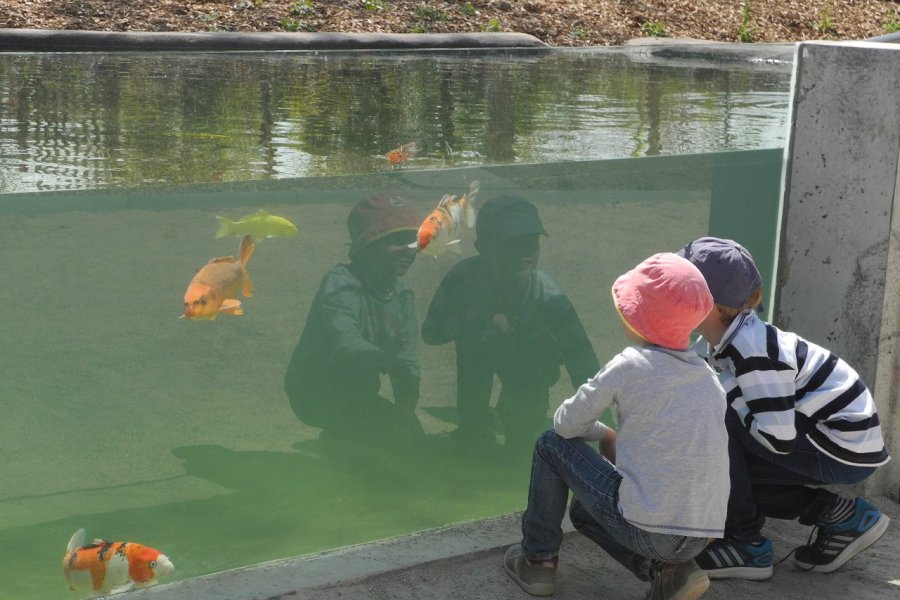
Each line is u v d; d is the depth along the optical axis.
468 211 3.19
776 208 3.64
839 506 3.04
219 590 2.82
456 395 3.35
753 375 2.81
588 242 3.40
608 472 2.68
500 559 3.10
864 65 3.24
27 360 2.75
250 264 2.93
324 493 3.21
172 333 2.89
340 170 4.48
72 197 2.67
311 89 6.56
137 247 2.78
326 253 3.02
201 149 4.79
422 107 6.05
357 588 2.88
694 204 3.51
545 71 7.73
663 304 2.53
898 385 3.45
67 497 2.89
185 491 3.02
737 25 12.85
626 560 2.83
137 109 5.68
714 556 3.02
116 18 9.30
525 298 3.37
